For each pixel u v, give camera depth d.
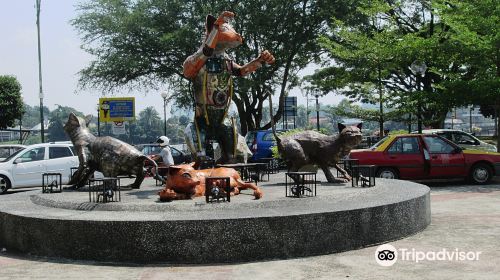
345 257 6.41
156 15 27.98
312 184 8.77
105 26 27.67
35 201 8.48
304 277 5.53
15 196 9.53
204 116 8.69
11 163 16.55
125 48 28.48
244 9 26.80
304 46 29.92
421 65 18.98
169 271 5.81
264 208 7.02
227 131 8.95
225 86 8.69
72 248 6.39
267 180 10.72
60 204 7.68
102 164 9.16
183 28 26.44
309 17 28.28
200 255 6.10
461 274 5.63
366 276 5.56
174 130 91.12
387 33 22.14
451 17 17.06
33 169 16.73
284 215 6.35
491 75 17.08
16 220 6.98
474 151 15.53
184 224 6.10
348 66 26.38
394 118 24.22
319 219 6.53
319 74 29.05
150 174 11.58
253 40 28.73
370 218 6.99
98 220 6.28
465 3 17.09
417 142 15.24
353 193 8.08
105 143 9.27
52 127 79.94
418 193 8.43
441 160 15.12
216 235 6.12
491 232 7.95
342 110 25.94
